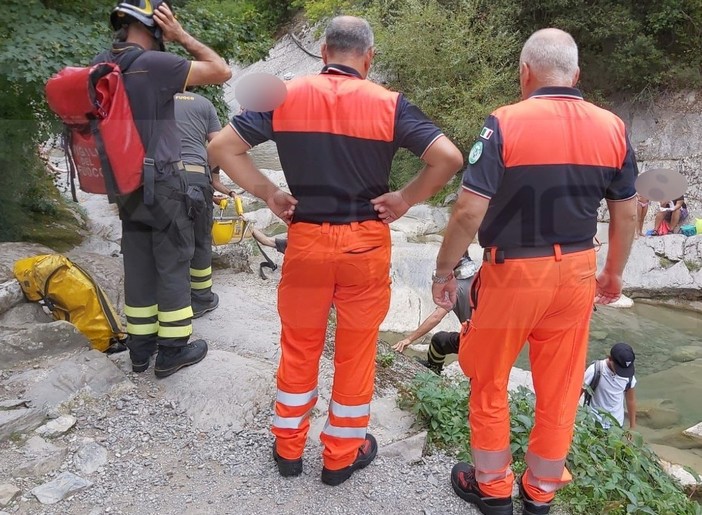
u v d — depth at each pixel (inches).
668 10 399.5
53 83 92.4
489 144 80.0
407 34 389.4
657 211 226.5
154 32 101.0
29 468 98.0
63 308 133.2
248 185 88.4
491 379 91.6
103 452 104.0
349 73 84.7
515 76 381.7
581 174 80.7
